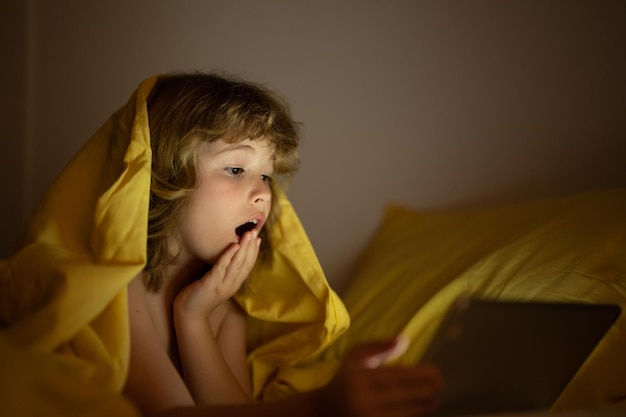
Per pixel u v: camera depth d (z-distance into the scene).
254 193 0.89
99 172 0.85
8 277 0.66
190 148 0.86
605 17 1.13
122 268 0.64
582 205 0.94
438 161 1.28
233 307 1.00
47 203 0.78
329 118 1.35
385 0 1.33
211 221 0.87
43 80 1.38
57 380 0.49
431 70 1.29
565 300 0.80
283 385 0.92
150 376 0.73
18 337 0.56
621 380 0.70
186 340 0.86
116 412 0.50
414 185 1.29
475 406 0.67
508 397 0.69
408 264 1.08
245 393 0.89
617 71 1.11
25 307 0.64
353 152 1.34
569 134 1.15
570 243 0.87
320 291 0.94
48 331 0.57
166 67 1.39
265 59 1.37
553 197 1.16
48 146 1.37
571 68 1.16
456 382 0.71
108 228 0.71
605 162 1.11
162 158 0.88
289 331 1.01
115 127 0.88
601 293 0.78
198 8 1.39
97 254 0.71
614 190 0.95
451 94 1.27
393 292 1.03
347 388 0.54
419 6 1.31
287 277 1.00
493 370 0.72
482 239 1.02
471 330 0.80
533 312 0.79
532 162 1.19
